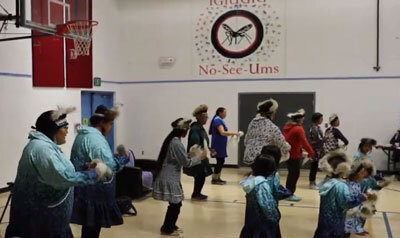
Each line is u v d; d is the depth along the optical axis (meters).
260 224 3.01
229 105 9.28
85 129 3.09
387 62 8.30
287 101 8.91
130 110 9.98
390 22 8.25
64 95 7.94
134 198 5.82
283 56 8.91
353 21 8.47
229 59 9.23
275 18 8.91
